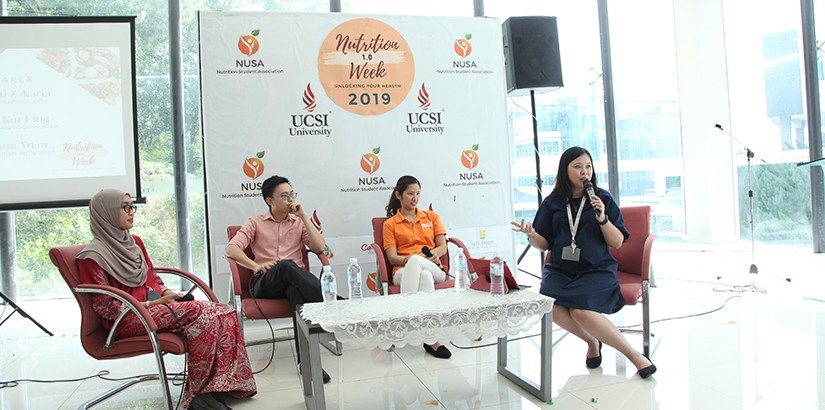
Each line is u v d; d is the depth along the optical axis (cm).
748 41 612
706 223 640
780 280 449
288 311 292
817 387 237
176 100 495
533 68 455
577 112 602
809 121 557
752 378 251
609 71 609
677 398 233
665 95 648
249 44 382
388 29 407
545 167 590
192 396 237
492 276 248
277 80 386
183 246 502
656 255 602
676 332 326
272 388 270
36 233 481
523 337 337
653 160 644
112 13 489
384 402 244
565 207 283
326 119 394
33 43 411
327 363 303
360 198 399
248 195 380
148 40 495
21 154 407
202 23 376
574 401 236
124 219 250
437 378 272
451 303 234
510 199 434
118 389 268
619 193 627
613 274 272
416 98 412
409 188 348
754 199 623
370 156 402
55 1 481
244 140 380
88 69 416
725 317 353
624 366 277
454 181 420
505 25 466
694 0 623
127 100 420
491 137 430
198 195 507
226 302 374
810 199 565
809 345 291
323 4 524
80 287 227
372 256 400
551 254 288
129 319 236
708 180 634
